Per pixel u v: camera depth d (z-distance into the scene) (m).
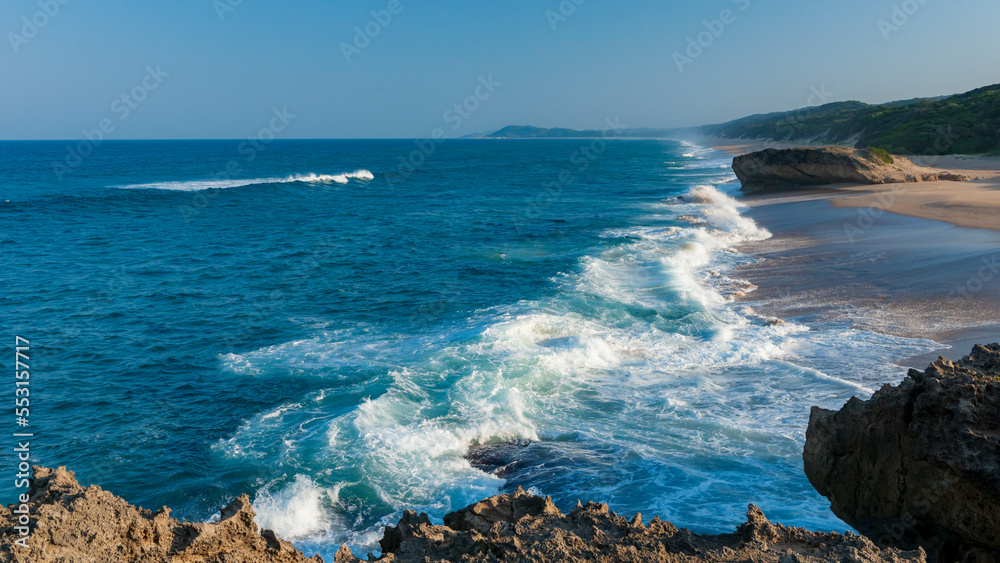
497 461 10.25
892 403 6.52
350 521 8.84
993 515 5.44
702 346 15.00
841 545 4.80
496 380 12.98
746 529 5.12
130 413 12.94
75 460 11.05
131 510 4.48
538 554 4.45
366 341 16.67
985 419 5.72
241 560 4.46
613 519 5.29
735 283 21.03
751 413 11.43
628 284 21.44
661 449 10.30
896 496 6.38
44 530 4.05
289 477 9.89
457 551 4.85
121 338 17.66
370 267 26.67
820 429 7.46
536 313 18.09
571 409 11.96
